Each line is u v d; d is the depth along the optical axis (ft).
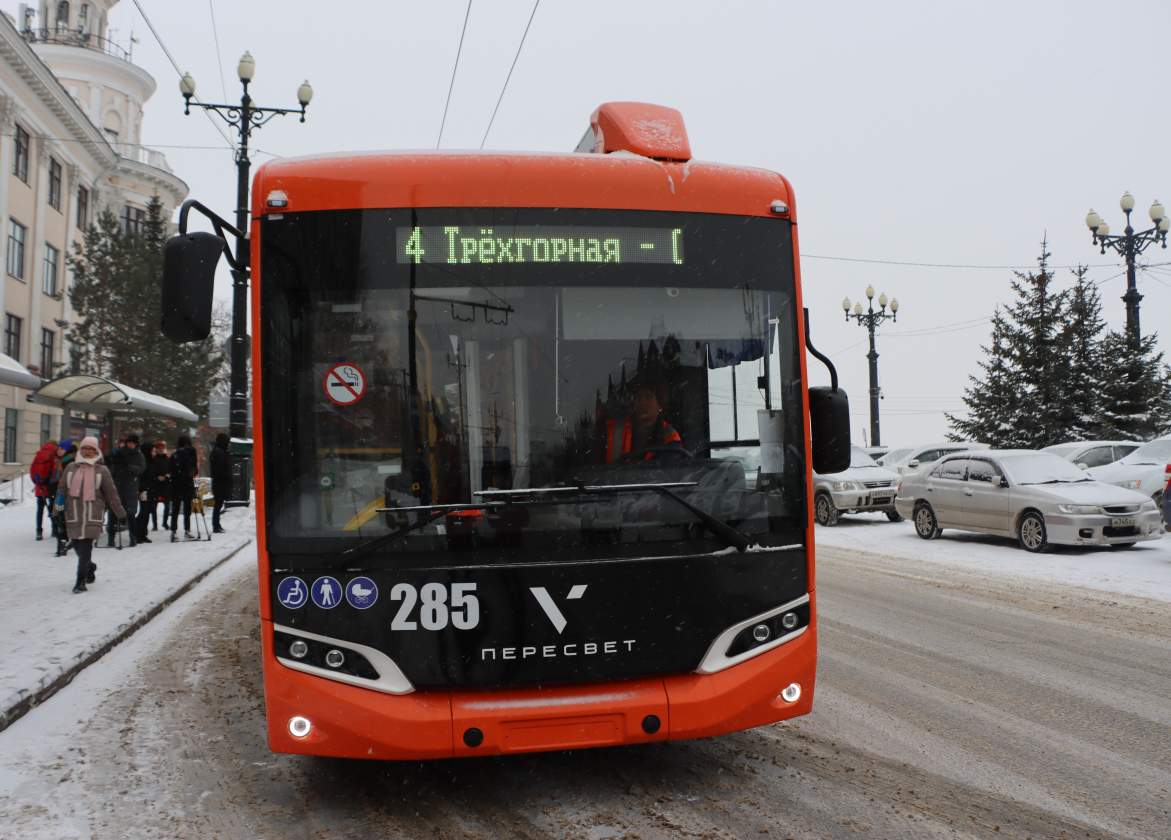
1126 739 16.81
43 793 14.61
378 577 13.06
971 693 20.03
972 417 111.04
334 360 13.53
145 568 41.37
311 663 13.01
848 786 14.48
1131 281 76.33
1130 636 26.07
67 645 24.41
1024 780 14.71
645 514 13.62
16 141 118.52
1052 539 44.29
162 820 13.52
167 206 162.40
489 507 13.29
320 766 15.85
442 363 13.66
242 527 64.39
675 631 13.51
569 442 13.67
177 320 13.67
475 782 14.93
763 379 14.55
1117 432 103.35
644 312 14.29
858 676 21.57
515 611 13.15
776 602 14.03
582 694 13.19
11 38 109.60
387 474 13.33
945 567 41.29
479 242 14.08
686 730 13.28
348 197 13.96
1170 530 42.45
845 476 64.69
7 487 95.30
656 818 13.28
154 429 96.37
